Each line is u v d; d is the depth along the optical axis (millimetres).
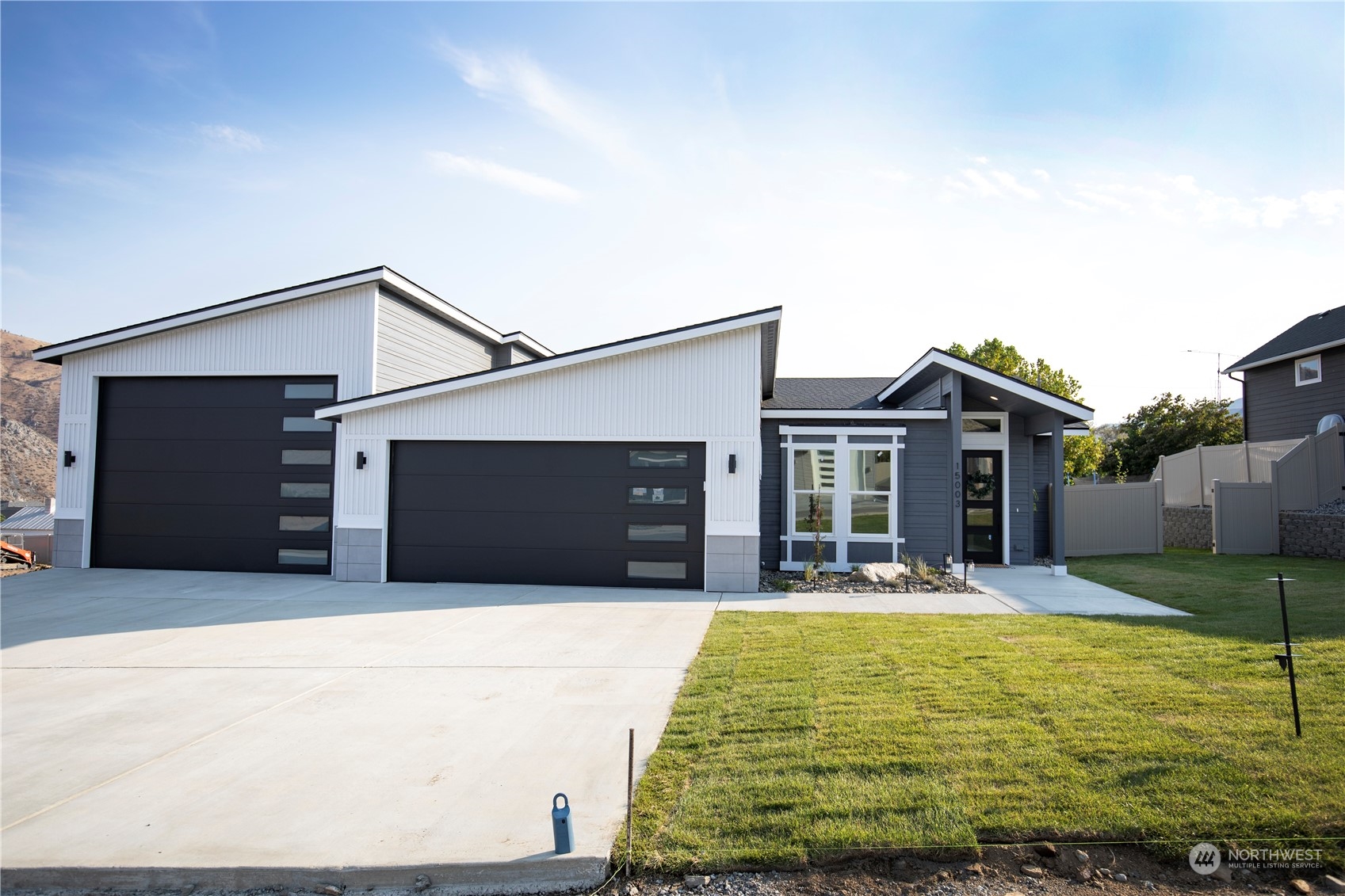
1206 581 11797
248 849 3729
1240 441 30062
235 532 13648
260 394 13727
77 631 8641
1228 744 4469
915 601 10367
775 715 5301
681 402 11688
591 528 11922
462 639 8156
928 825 3729
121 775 4625
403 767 4695
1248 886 3346
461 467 12273
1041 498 15859
